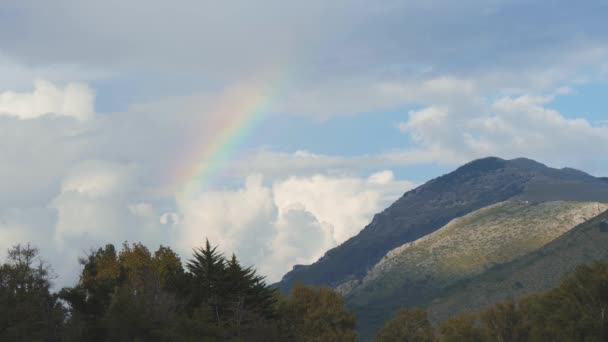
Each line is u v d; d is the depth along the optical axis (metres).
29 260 102.31
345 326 120.62
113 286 107.25
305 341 115.44
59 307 96.12
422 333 138.38
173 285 107.94
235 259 106.62
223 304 102.00
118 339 85.81
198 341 87.50
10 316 88.62
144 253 112.75
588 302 120.94
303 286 123.31
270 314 107.69
